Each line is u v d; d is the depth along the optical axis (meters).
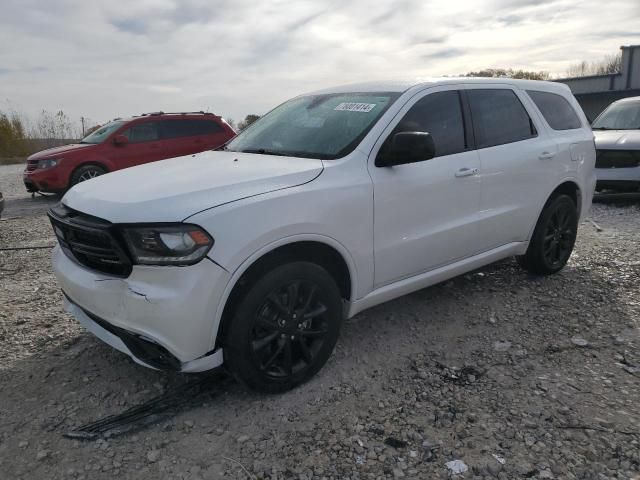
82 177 10.92
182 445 2.69
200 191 2.82
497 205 4.20
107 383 3.26
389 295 3.61
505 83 4.53
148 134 11.49
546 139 4.69
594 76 30.19
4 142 28.52
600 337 3.80
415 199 3.54
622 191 8.51
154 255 2.62
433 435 2.73
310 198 3.00
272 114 4.47
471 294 4.62
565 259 5.12
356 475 2.46
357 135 3.48
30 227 8.04
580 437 2.68
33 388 3.21
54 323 4.14
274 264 2.95
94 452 2.64
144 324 2.67
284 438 2.74
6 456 2.61
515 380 3.24
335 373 3.36
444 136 3.86
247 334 2.85
